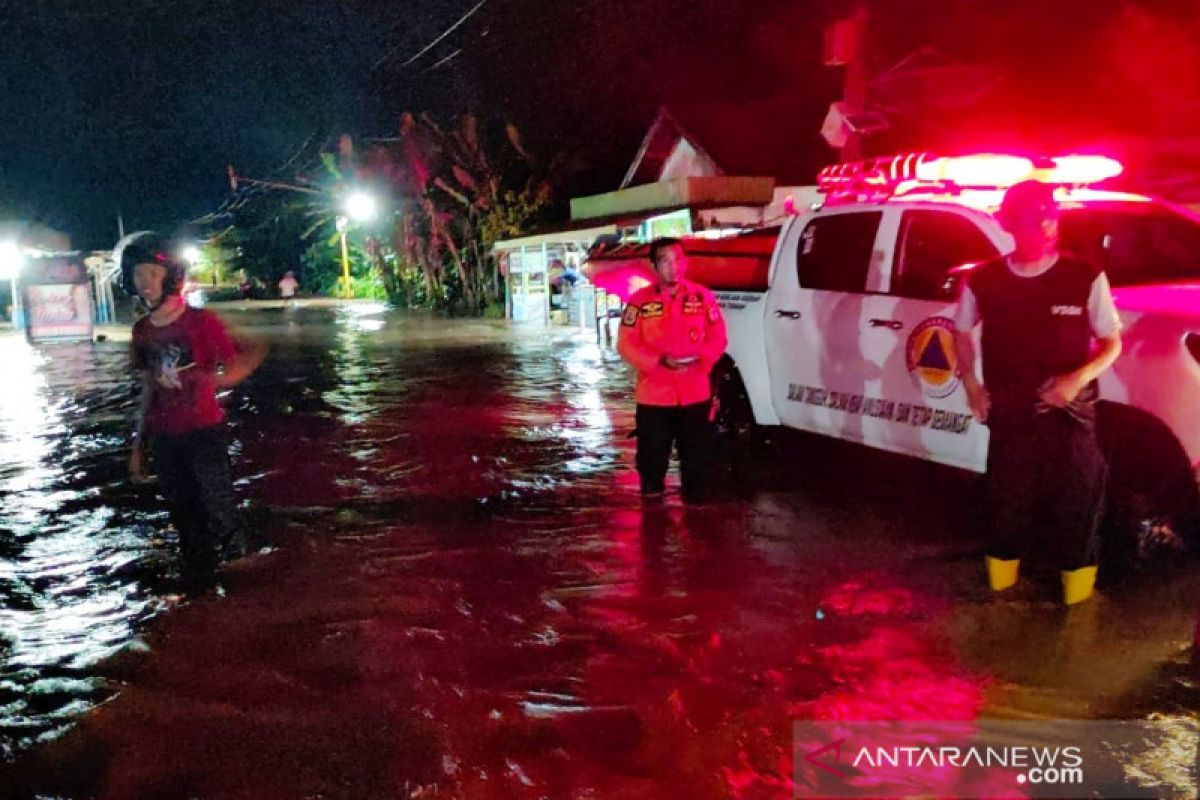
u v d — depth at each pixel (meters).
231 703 4.26
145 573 6.06
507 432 10.31
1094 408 4.82
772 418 7.48
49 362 20.45
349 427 10.95
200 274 64.50
